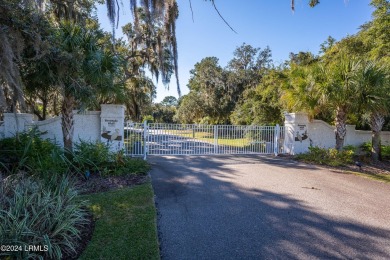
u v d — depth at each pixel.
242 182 6.31
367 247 3.24
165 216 4.08
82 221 3.54
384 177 7.40
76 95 6.07
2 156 5.65
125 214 3.96
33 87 6.38
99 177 5.98
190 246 3.15
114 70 6.95
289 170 7.92
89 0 8.87
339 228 3.78
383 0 11.18
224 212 4.30
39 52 4.68
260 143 11.64
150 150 10.91
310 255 3.01
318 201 5.00
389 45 10.74
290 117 11.18
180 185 5.89
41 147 6.33
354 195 5.47
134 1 4.74
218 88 26.61
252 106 15.99
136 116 16.00
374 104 8.71
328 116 12.51
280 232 3.60
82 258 2.74
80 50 5.89
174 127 10.82
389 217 4.26
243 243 3.26
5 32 3.95
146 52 13.70
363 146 11.71
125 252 2.89
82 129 8.77
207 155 10.68
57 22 7.10
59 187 3.87
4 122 7.81
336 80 8.73
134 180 5.99
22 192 3.32
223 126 11.38
